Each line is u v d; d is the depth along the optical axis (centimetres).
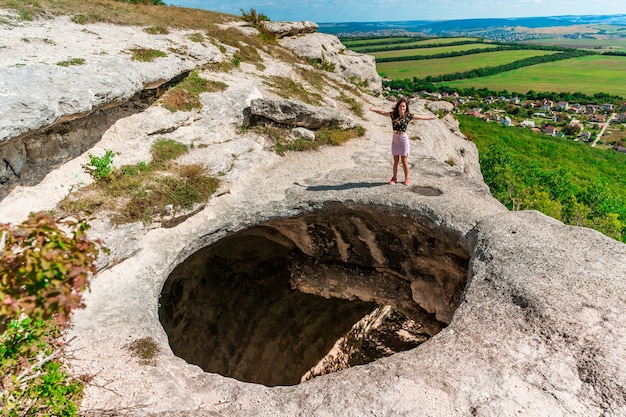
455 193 1005
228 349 1381
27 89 804
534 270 694
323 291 1330
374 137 1446
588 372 520
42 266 359
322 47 2506
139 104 1161
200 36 1719
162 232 917
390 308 1955
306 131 1329
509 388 512
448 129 2186
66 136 955
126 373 592
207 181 1032
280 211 1020
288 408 528
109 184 946
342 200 1020
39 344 512
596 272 676
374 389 527
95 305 721
